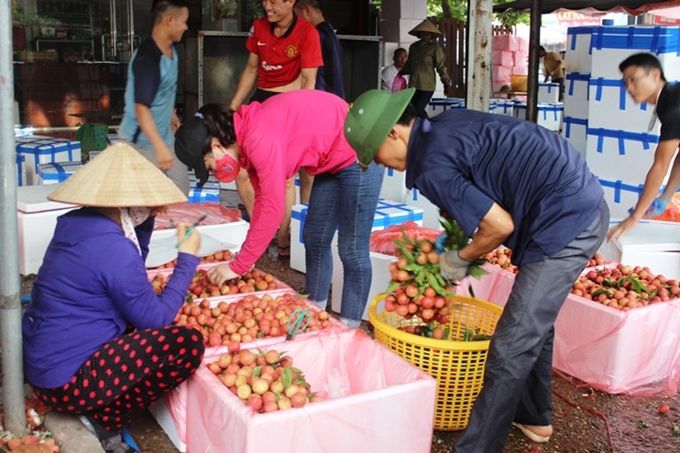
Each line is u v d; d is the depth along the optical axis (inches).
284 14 203.8
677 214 216.4
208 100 343.0
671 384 150.6
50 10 435.8
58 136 414.3
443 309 125.4
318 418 101.5
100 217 110.9
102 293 109.6
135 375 108.6
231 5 385.4
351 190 145.7
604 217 110.0
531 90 327.3
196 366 112.0
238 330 131.0
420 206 239.1
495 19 801.6
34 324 110.6
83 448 108.7
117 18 452.4
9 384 111.0
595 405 143.3
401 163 109.7
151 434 124.3
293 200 219.8
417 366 125.4
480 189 105.7
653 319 146.0
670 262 182.4
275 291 150.1
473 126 105.4
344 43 357.7
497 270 169.2
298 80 213.9
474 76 219.1
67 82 442.9
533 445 128.4
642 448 128.8
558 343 154.6
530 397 127.0
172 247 171.5
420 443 111.8
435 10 887.7
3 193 104.7
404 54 414.0
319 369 127.7
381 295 141.0
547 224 105.5
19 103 433.4
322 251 154.5
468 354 122.8
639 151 227.8
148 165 112.9
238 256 140.9
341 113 140.9
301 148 138.0
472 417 109.8
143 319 111.8
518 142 104.2
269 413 98.9
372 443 106.8
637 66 167.3
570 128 282.7
